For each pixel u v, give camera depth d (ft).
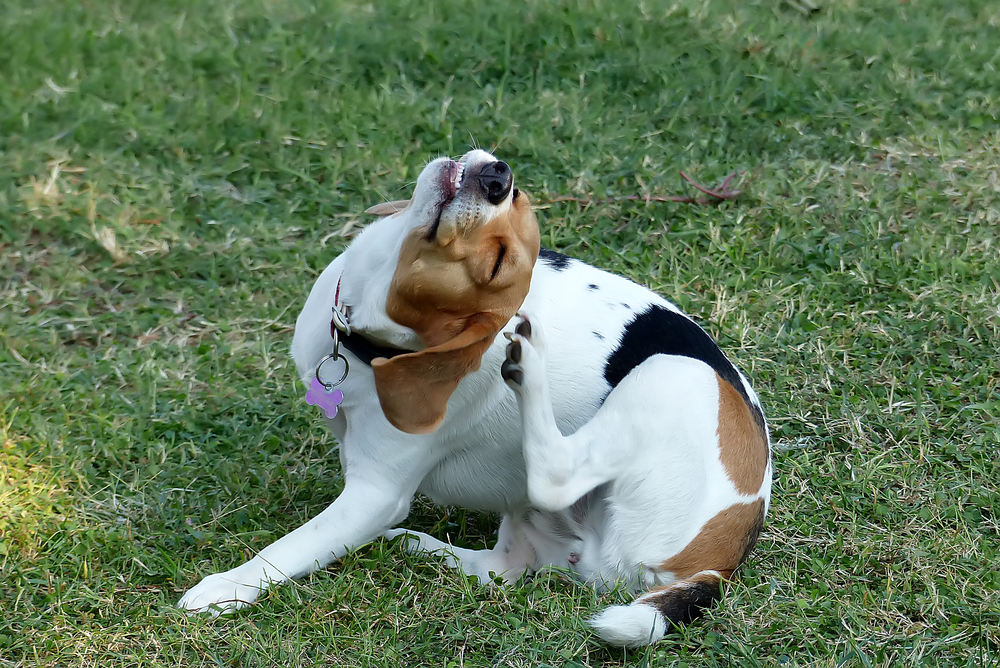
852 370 23.71
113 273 27.07
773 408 22.66
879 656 16.25
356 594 17.13
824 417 22.40
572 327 18.21
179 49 36.70
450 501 19.19
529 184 30.14
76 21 39.27
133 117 32.37
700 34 37.99
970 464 20.86
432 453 17.95
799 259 27.37
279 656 15.79
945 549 18.53
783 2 41.39
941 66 36.58
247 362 24.08
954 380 23.34
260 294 26.71
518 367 16.75
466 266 14.79
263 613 16.72
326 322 17.57
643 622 15.62
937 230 28.14
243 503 19.72
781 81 34.99
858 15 40.63
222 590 16.83
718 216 28.96
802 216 28.76
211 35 38.37
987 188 29.66
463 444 18.19
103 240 27.55
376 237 16.81
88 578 17.42
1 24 38.29
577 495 17.29
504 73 35.76
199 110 32.96
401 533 18.78
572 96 33.99
